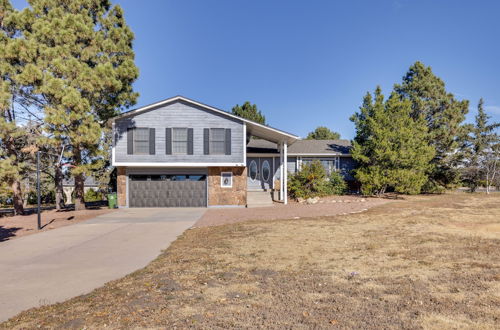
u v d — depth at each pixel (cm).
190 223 1366
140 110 1952
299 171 2380
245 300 476
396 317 408
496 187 2969
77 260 788
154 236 1090
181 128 1988
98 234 1153
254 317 417
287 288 523
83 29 1750
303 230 1055
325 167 2622
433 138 2481
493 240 836
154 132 1975
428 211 1444
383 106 2253
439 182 2655
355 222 1195
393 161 2069
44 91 1576
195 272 629
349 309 436
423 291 495
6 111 1939
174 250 850
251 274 605
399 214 1363
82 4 1941
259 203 2066
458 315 410
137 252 859
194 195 2014
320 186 2291
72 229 1279
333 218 1321
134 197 2002
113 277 637
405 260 668
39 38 1714
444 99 2508
